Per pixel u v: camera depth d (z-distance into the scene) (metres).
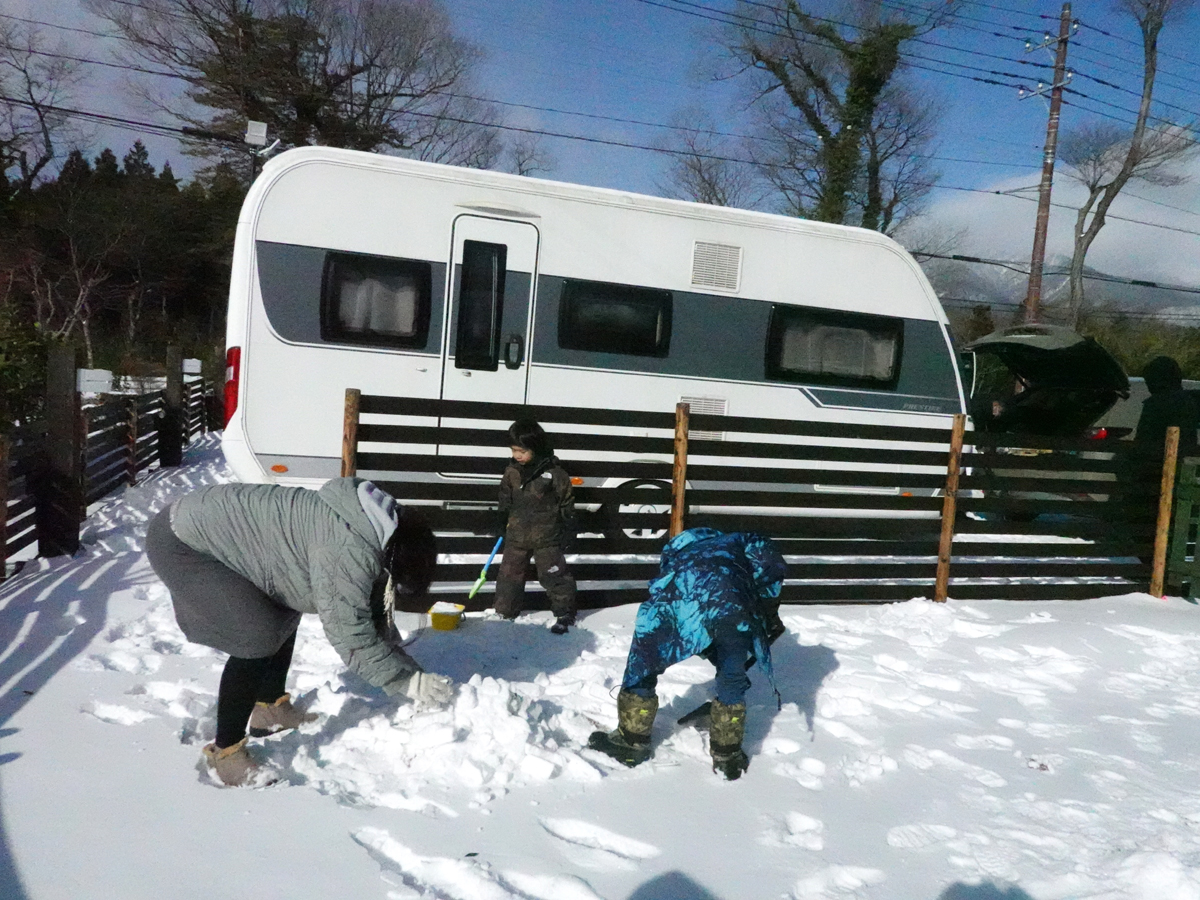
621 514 6.34
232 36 29.55
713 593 3.79
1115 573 7.43
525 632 5.71
